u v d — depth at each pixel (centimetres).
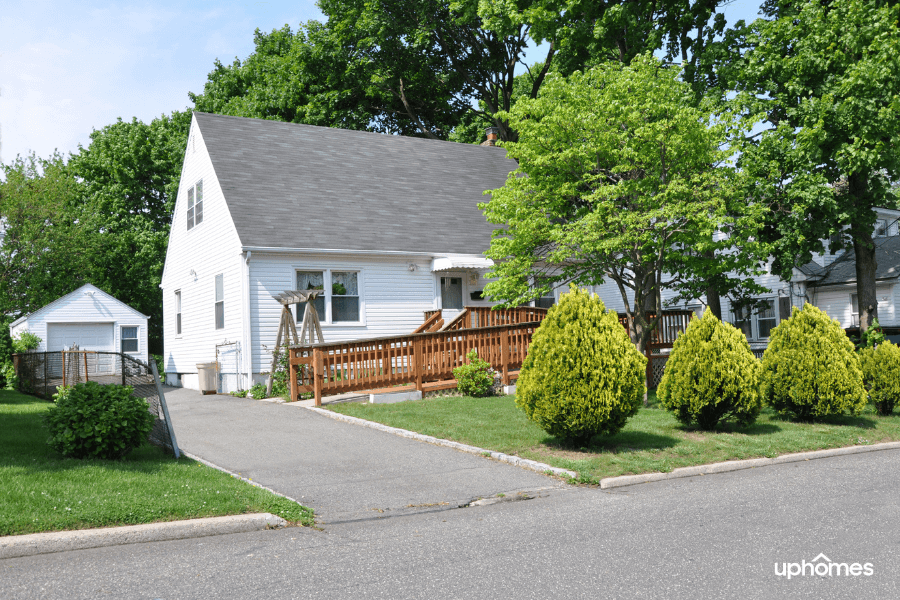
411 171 2442
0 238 3538
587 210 1619
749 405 1138
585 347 978
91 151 4272
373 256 2034
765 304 2408
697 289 1783
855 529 623
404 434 1143
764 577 497
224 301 2009
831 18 1670
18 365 2245
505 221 1675
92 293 3081
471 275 2197
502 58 3653
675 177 1456
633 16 1988
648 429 1159
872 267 1862
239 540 609
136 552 570
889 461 998
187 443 1100
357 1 3359
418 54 3488
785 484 838
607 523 656
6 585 484
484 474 883
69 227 3756
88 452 881
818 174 1633
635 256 1508
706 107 1606
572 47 2142
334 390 1516
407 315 2089
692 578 496
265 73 3694
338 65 3478
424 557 552
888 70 1549
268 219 1953
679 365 1161
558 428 990
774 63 1727
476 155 2695
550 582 489
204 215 2200
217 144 2169
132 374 1096
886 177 1784
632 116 1406
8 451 891
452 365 1653
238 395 1844
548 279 1694
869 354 1439
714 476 905
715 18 1986
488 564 532
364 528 652
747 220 1482
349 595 464
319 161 2286
